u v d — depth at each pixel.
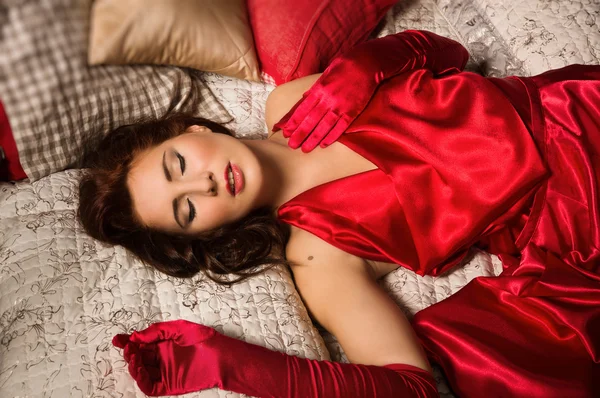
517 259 1.20
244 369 0.96
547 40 1.40
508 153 1.12
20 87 1.12
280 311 1.09
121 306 1.06
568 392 0.98
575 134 1.14
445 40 1.37
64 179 1.27
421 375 1.00
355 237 1.15
